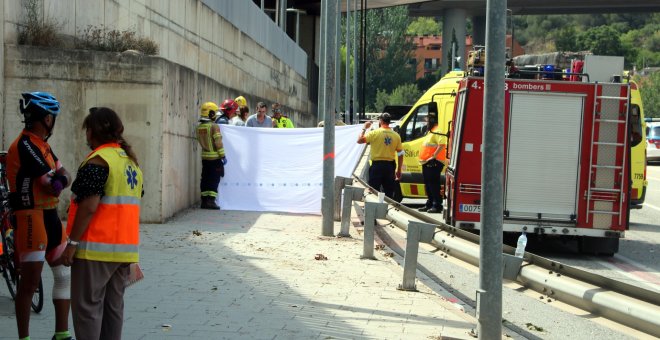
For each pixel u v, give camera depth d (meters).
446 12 115.69
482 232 7.27
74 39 15.93
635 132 20.38
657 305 5.54
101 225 5.97
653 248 16.28
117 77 14.52
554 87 14.57
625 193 14.55
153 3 19.88
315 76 59.19
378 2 66.88
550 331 9.09
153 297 9.22
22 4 14.48
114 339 6.25
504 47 7.18
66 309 6.81
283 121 23.66
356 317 8.63
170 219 15.54
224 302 9.10
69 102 14.39
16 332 7.41
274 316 8.54
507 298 11.05
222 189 17.88
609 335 8.96
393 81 146.50
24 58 14.15
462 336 7.88
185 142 16.86
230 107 18.92
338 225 16.41
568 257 14.80
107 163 5.95
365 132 18.39
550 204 14.61
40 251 6.77
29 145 6.80
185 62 22.61
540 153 14.59
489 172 7.21
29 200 6.77
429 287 10.89
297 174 17.88
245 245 13.01
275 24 38.84
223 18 27.36
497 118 7.18
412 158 21.52
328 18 14.77
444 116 20.81
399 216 11.42
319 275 10.87
